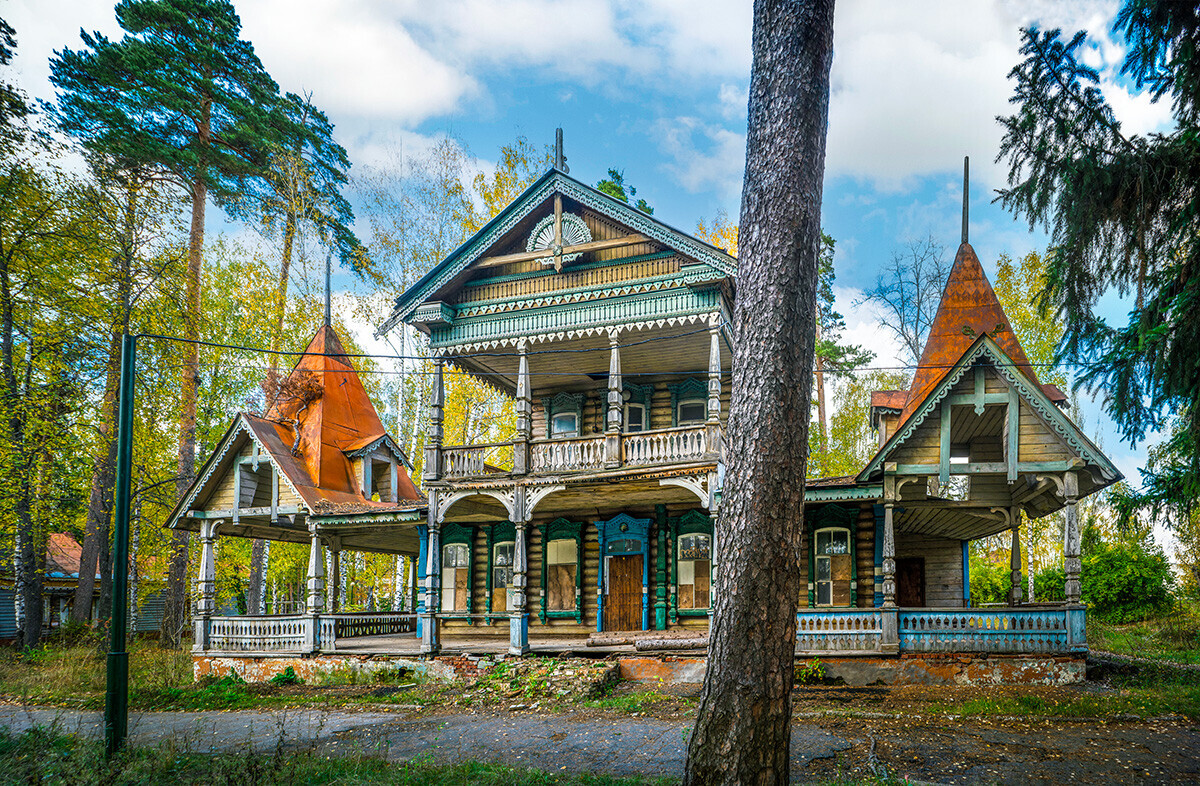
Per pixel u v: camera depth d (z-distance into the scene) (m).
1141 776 9.03
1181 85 12.45
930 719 12.08
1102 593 28.95
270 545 34.19
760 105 7.64
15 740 11.09
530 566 22.19
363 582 39.44
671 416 22.45
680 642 16.55
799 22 7.55
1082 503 30.39
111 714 10.62
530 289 19.78
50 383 24.53
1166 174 12.95
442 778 9.00
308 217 31.20
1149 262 13.66
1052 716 12.12
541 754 10.69
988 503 18.05
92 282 25.72
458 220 31.36
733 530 6.90
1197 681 14.66
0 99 23.89
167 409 28.58
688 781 6.52
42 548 27.59
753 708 6.45
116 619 10.87
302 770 9.12
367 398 25.81
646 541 20.64
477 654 18.05
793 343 7.15
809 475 34.19
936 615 15.77
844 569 18.77
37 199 24.77
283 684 18.98
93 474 27.34
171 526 21.89
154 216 27.30
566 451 18.50
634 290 18.44
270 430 22.34
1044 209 14.27
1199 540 26.50
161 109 27.48
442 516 19.28
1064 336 14.68
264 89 30.14
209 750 11.34
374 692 16.95
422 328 20.38
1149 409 12.70
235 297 33.06
